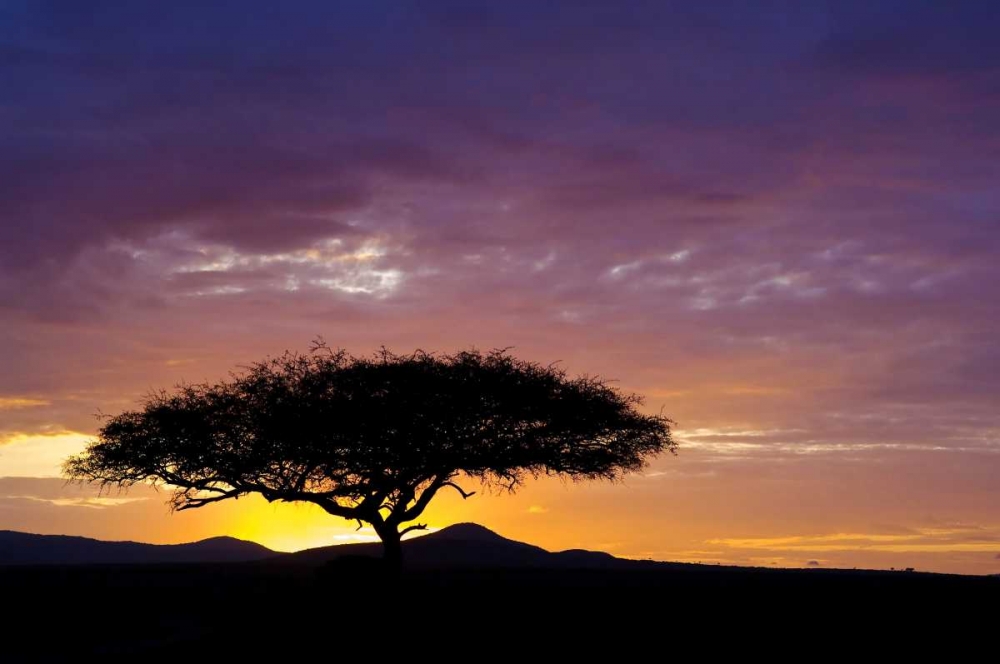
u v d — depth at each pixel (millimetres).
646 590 44844
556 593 43000
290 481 50875
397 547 50156
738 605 39375
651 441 52875
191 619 37531
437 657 30109
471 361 50906
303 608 38719
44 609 39531
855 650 30969
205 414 50375
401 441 48656
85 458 52125
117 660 29734
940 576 58188
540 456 50562
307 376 51219
